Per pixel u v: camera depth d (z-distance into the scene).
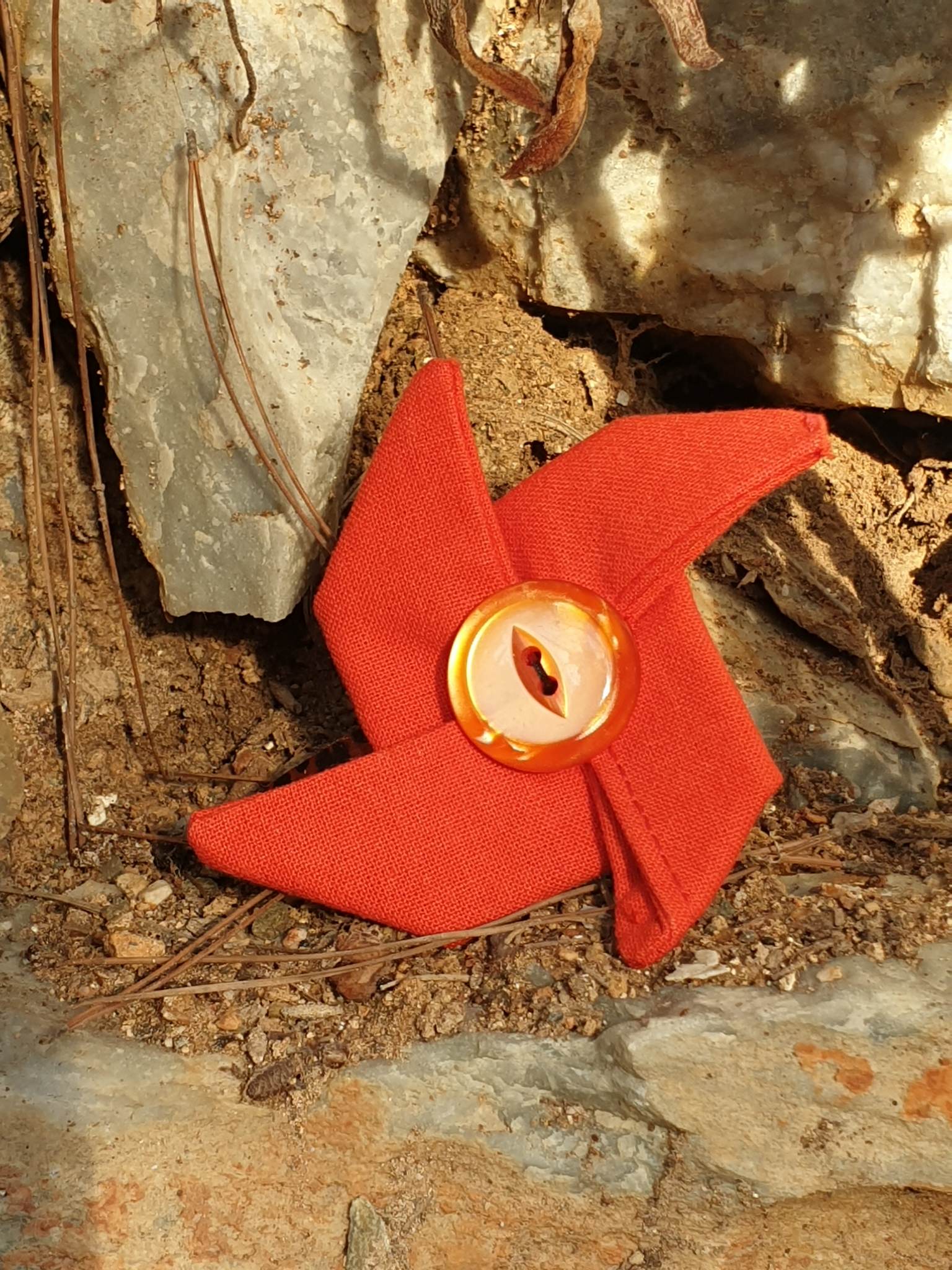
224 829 0.27
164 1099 0.27
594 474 0.28
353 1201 0.27
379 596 0.28
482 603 0.27
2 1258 0.26
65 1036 0.27
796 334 0.32
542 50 0.30
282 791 0.27
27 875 0.30
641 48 0.30
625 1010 0.27
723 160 0.31
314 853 0.27
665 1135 0.27
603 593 0.28
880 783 0.31
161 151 0.28
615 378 0.33
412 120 0.30
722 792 0.27
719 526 0.27
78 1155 0.26
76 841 0.30
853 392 0.32
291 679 0.32
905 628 0.33
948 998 0.27
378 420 0.32
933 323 0.31
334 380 0.29
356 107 0.29
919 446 0.34
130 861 0.30
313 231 0.29
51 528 0.31
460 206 0.32
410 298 0.33
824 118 0.30
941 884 0.29
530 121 0.31
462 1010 0.27
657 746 0.27
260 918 0.29
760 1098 0.26
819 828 0.30
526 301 0.33
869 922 0.28
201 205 0.28
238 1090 0.27
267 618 0.29
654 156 0.31
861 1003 0.27
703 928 0.28
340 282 0.29
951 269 0.30
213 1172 0.27
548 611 0.27
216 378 0.29
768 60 0.30
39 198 0.29
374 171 0.29
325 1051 0.27
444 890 0.28
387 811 0.27
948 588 0.33
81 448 0.31
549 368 0.33
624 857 0.28
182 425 0.29
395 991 0.28
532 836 0.28
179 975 0.28
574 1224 0.27
